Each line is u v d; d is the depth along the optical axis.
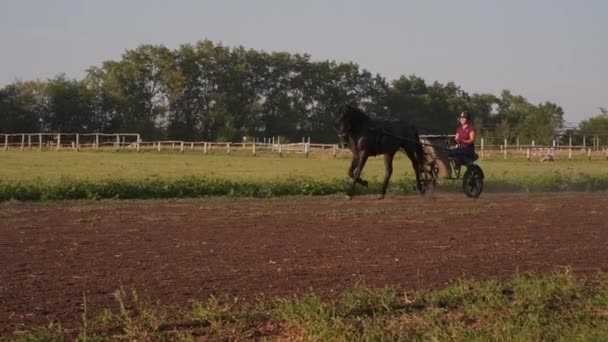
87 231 11.54
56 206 15.66
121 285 7.40
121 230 11.69
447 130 114.75
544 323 6.08
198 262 8.77
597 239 11.03
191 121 101.75
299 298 6.75
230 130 96.31
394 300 6.67
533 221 13.45
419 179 18.73
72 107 93.50
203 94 102.31
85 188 17.61
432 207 16.11
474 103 119.81
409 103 112.31
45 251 9.52
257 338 5.69
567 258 9.26
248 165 34.25
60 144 56.62
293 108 105.44
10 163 33.00
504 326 5.85
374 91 111.69
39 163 33.25
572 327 5.92
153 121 96.94
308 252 9.60
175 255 9.28
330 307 6.23
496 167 35.66
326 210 15.26
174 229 11.88
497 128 86.50
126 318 5.85
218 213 14.47
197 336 5.68
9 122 89.81
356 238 10.98
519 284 7.22
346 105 17.45
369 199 18.30
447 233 11.62
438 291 7.00
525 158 47.34
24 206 15.60
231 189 18.81
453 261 8.97
